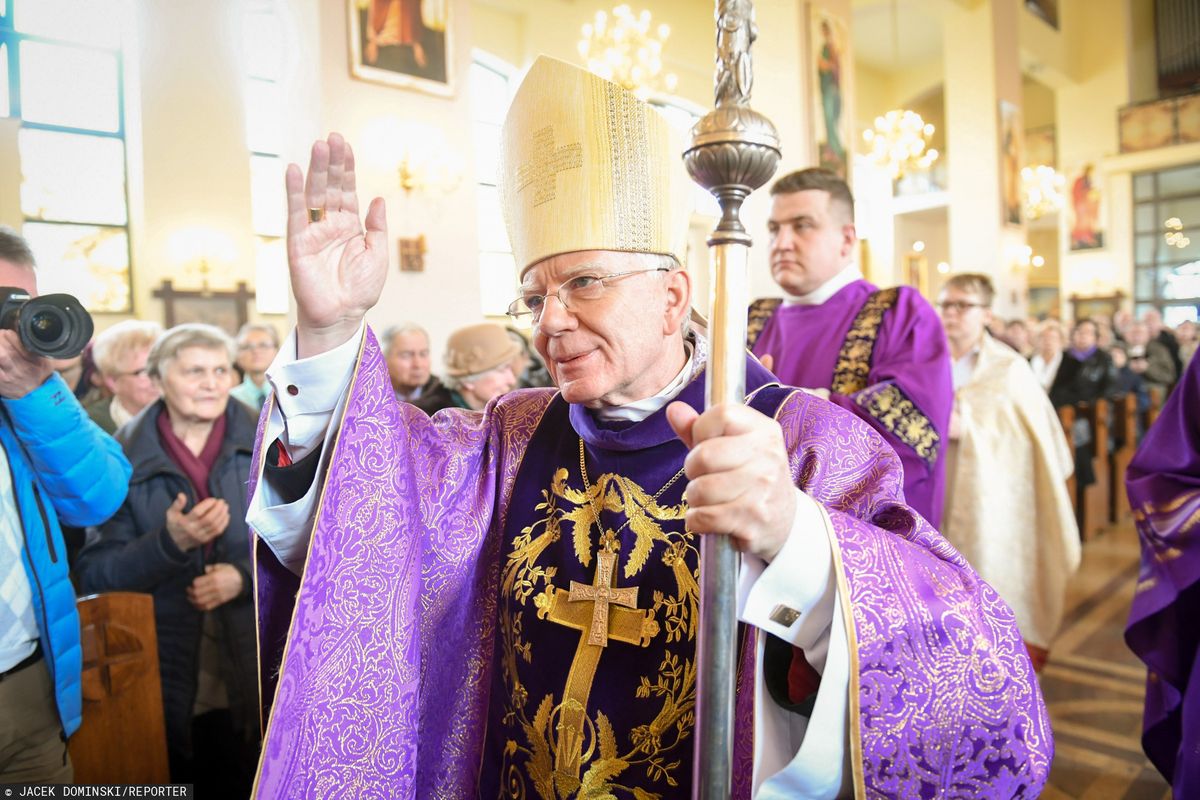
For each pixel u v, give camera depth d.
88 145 7.72
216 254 8.05
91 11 7.64
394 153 5.99
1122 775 2.86
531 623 1.13
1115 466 7.15
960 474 3.72
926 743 0.87
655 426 1.12
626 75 7.79
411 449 1.20
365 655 0.98
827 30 7.67
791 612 0.89
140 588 2.19
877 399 2.42
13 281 1.75
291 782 0.92
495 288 10.45
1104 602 4.86
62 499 1.75
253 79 8.49
